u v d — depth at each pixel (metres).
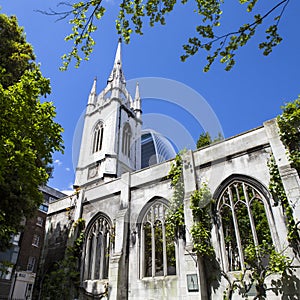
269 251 11.23
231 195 13.23
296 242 10.39
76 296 16.45
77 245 18.25
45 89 10.59
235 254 14.16
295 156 11.54
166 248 15.63
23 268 31.44
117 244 15.57
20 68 15.98
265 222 14.28
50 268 19.27
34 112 9.95
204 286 11.82
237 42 5.17
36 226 35.00
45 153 10.95
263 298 10.41
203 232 12.62
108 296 14.16
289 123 12.29
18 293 30.16
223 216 13.93
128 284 14.55
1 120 8.45
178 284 12.91
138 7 5.72
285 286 10.09
